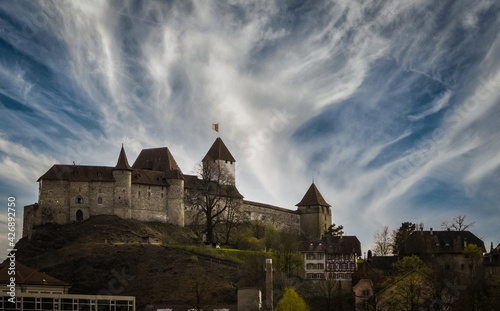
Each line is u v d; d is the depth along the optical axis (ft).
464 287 445.37
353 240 559.79
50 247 589.32
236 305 440.04
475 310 425.28
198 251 555.69
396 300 438.40
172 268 529.04
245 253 565.94
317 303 472.03
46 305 414.62
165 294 490.08
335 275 542.98
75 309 420.77
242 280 493.36
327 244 554.87
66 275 540.11
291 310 426.92
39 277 440.45
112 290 513.45
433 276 457.68
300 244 565.94
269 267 435.53
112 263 543.80
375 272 531.50
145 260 545.03
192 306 450.71
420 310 431.43
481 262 512.63
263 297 458.91
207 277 508.12
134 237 610.24
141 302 485.56
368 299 463.83
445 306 433.07
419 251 542.16
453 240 547.90
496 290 433.89
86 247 574.56
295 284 501.15
